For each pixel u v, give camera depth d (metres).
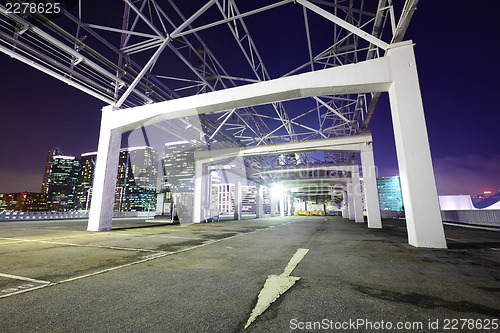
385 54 8.20
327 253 5.87
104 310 2.47
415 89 7.48
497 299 2.80
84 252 5.86
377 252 6.00
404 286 3.28
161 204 21.42
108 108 12.93
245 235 10.38
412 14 7.14
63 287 3.22
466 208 40.81
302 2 8.89
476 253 5.86
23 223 17.56
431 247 6.72
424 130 7.18
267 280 3.56
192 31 11.05
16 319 2.24
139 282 3.46
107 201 12.30
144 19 10.38
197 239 8.76
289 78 9.37
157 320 2.24
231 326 2.13
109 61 11.98
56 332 2.00
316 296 2.88
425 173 7.00
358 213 24.67
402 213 35.12
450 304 2.65
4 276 3.73
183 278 3.67
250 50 13.91
